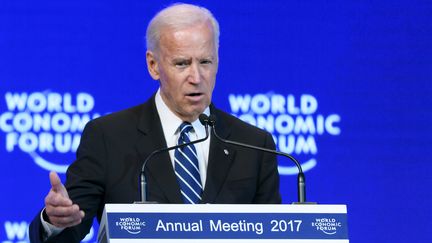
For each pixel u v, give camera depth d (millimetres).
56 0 12125
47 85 11914
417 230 12539
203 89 8258
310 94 12438
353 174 12430
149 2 12344
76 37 12102
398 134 12586
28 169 11773
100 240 7109
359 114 12531
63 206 6781
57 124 11859
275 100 12352
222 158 8547
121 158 8445
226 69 12328
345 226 6742
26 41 11969
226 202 8359
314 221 6711
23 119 11789
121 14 12266
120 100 12117
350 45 12633
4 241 11719
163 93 8672
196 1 12430
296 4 12602
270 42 12469
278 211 6691
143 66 12234
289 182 12188
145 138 8562
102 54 12141
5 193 11719
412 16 12805
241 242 6586
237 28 12453
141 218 6500
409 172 12570
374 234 12453
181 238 6512
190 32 8234
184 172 8375
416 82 12695
